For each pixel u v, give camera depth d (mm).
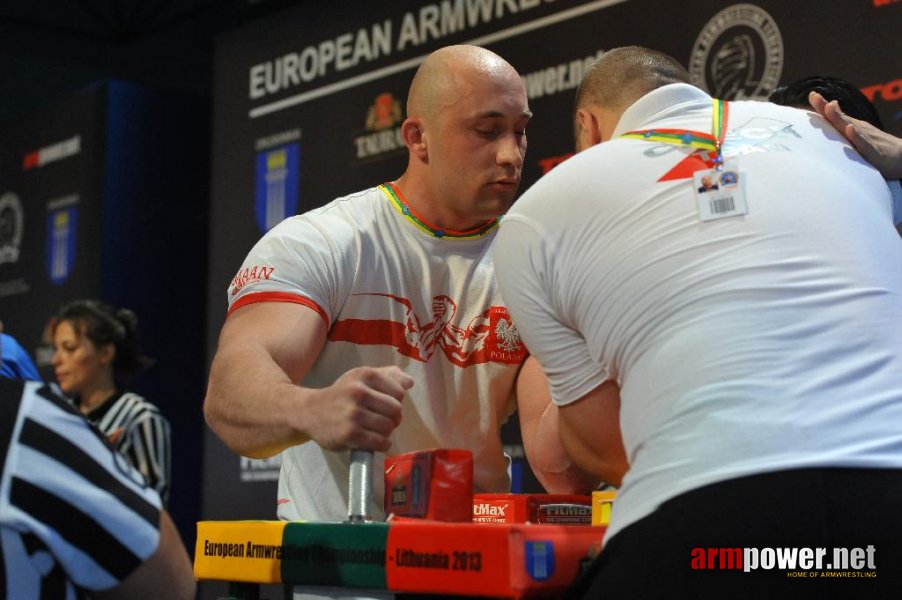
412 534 1310
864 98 1940
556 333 1468
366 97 4645
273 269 1877
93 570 1255
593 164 1462
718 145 1435
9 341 2295
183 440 6305
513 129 1960
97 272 6051
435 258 2035
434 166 1973
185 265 6352
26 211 6523
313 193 4832
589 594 1269
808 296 1315
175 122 6352
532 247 1462
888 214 1515
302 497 2014
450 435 2039
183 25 7047
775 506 1199
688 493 1229
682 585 1213
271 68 5074
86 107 6230
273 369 1652
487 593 1235
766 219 1363
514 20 4109
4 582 1207
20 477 1213
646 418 1312
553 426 1849
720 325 1297
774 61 3379
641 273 1358
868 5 3188
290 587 1484
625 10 3766
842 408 1252
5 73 7105
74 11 7066
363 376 1422
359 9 4703
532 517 1637
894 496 1224
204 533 1643
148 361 4500
